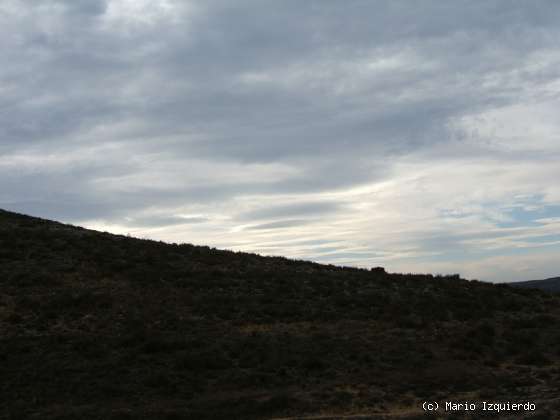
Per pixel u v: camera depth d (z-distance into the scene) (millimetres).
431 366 21641
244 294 31391
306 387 19141
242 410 16641
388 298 32344
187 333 24625
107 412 16359
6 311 25531
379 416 15586
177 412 16297
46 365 20062
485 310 31641
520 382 19250
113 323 25328
